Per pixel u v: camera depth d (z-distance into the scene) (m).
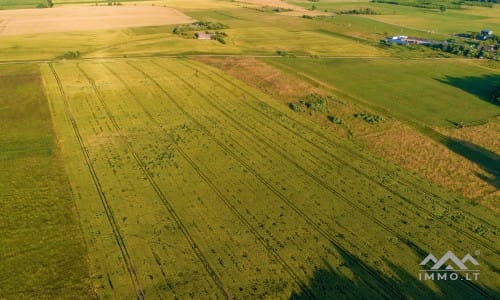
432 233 36.44
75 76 76.81
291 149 50.94
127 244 33.66
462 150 53.03
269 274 31.14
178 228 35.78
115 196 39.97
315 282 30.58
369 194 41.91
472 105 69.69
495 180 46.00
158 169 45.06
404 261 33.00
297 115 62.16
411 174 46.41
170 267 31.47
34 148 49.03
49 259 31.89
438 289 30.45
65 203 38.69
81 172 44.06
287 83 77.62
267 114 61.84
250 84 76.38
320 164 47.56
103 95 67.56
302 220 37.41
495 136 57.72
